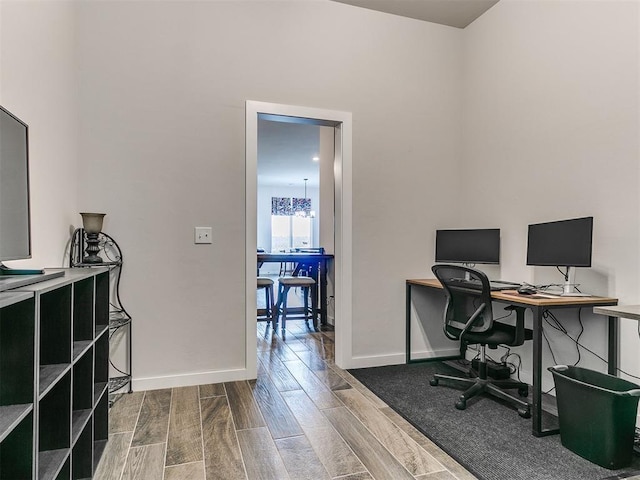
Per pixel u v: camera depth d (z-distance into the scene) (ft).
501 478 5.35
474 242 10.04
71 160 7.89
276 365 10.42
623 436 5.55
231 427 6.79
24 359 3.32
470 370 9.48
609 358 7.16
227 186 9.22
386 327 10.66
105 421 6.22
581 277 7.91
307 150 23.16
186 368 8.89
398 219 10.80
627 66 7.11
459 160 11.51
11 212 4.25
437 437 6.47
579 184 8.02
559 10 8.51
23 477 3.30
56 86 7.09
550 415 7.39
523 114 9.43
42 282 3.94
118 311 8.48
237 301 9.25
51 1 6.83
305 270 17.12
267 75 9.56
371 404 7.84
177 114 8.91
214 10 9.20
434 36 11.25
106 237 8.40
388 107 10.71
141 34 8.71
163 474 5.37
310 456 5.86
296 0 9.86
